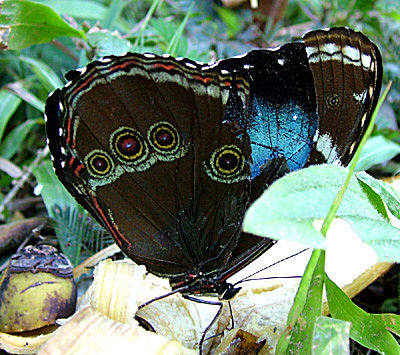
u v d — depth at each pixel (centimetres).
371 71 17
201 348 18
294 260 21
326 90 17
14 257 19
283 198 14
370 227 16
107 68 16
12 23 24
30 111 33
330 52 17
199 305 19
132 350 16
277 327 19
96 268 18
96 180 17
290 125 17
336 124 17
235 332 18
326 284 17
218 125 17
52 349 16
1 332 19
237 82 17
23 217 27
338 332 15
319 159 17
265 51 17
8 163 28
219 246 18
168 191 18
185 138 17
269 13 37
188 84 17
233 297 19
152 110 17
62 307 19
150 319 19
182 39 30
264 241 18
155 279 19
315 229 14
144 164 17
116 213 18
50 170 26
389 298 23
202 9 38
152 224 18
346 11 36
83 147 17
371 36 36
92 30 27
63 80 29
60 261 20
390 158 27
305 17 41
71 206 24
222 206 18
